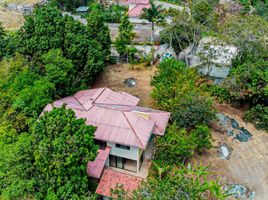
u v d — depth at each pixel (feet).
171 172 110.73
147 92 162.71
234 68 158.40
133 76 176.45
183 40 183.83
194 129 131.54
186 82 143.13
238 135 141.28
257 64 150.20
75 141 94.48
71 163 94.07
